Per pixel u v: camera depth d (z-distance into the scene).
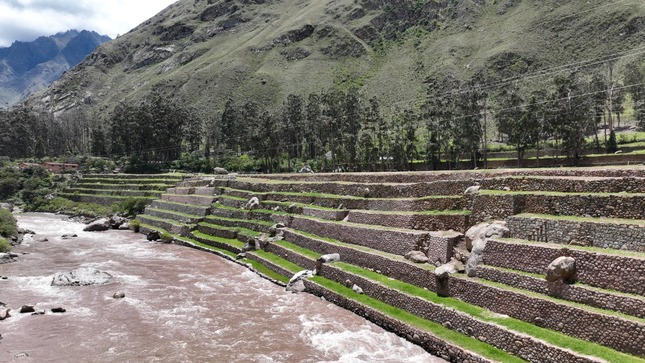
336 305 50.06
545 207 42.03
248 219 84.50
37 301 53.47
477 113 108.31
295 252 63.22
